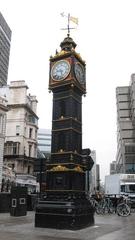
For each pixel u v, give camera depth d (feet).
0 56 426.10
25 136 233.55
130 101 400.47
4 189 162.91
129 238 44.52
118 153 451.12
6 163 221.87
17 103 233.76
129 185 131.44
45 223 54.24
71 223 52.16
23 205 80.43
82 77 66.64
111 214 95.04
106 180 145.48
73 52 63.36
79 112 64.54
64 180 56.80
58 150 59.62
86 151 65.82
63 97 62.59
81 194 59.36
